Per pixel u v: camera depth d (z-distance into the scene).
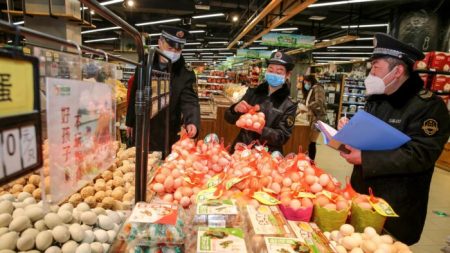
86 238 0.91
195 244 0.93
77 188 0.67
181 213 1.08
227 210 1.07
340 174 5.30
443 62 5.91
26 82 0.46
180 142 1.84
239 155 1.65
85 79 0.69
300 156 1.52
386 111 1.70
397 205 1.60
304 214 1.18
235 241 0.90
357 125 1.40
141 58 1.16
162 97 1.75
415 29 6.39
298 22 12.23
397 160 1.46
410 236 1.64
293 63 2.51
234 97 6.26
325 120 5.51
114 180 1.37
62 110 0.59
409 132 1.59
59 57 0.57
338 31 13.62
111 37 18.17
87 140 0.71
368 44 16.61
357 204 1.18
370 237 1.07
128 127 2.47
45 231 0.83
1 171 0.42
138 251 0.91
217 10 11.09
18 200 1.05
